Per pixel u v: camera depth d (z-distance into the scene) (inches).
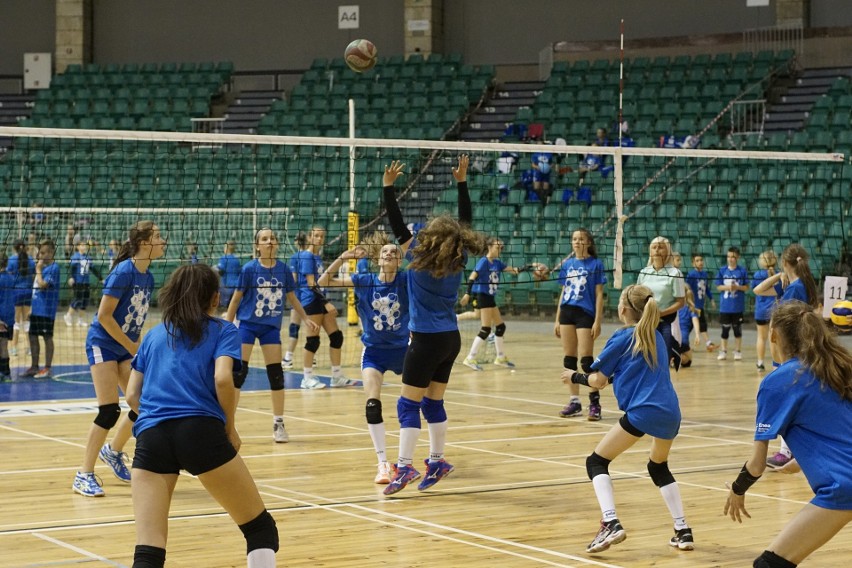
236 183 956.0
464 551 221.6
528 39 1111.6
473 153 946.7
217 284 176.7
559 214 858.1
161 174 990.4
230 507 170.6
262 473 303.7
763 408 170.4
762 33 1010.7
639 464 323.0
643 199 870.4
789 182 842.8
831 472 161.2
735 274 648.4
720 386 520.4
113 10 1208.8
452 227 265.0
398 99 1058.1
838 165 840.3
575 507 264.5
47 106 1128.8
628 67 1031.0
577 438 367.2
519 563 212.8
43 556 214.4
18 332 618.2
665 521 251.4
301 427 387.9
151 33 1208.8
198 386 169.0
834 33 987.3
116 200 965.8
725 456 335.3
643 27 1066.7
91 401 459.5
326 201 866.8
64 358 653.9
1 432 373.7
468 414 424.5
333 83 1104.8
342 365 606.5
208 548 221.5
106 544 224.4
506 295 824.3
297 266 493.7
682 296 387.2
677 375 566.6
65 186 1004.6
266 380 534.6
